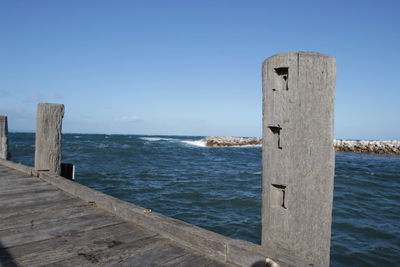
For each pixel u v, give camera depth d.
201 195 8.77
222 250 2.24
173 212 6.93
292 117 1.84
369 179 12.48
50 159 5.58
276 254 1.91
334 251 4.86
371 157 29.08
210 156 24.72
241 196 8.69
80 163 15.90
